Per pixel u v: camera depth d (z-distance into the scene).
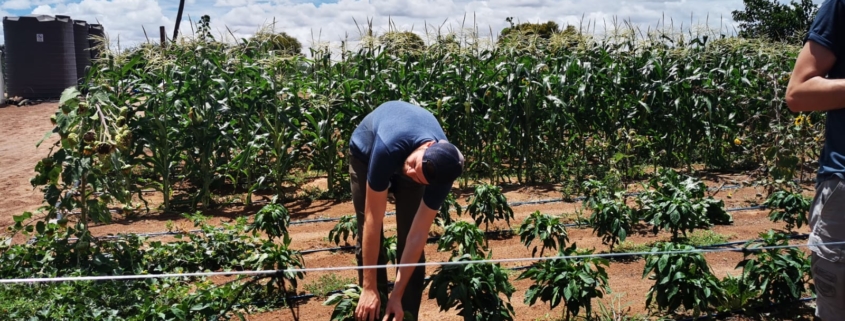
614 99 10.33
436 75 10.21
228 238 5.96
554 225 5.58
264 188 9.07
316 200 9.06
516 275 5.66
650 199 7.18
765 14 18.73
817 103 2.65
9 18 21.95
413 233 3.30
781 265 4.48
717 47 11.71
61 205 5.33
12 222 7.73
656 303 4.80
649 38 11.14
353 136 3.83
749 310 4.70
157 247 5.82
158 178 10.20
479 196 6.73
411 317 3.54
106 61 8.95
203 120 8.66
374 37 10.34
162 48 9.14
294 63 10.21
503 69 9.96
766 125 10.27
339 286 5.38
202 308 4.30
